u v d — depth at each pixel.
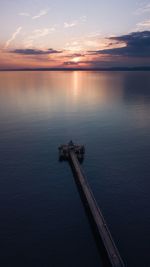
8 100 131.00
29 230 31.42
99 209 33.19
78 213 34.84
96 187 41.59
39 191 40.72
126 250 28.02
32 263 26.28
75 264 26.17
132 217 33.72
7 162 51.38
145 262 26.38
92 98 137.75
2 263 26.27
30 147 59.56
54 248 28.41
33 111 100.44
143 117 86.94
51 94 158.88
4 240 29.67
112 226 32.03
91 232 30.95
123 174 45.88
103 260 26.61
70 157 51.78
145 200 37.56
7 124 79.69
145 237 29.97
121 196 38.75
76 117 89.31
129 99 128.38
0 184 42.88
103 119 85.62
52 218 33.81
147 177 44.56
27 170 48.06
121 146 59.66
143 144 60.66
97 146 60.16
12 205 36.88
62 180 44.41
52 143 62.31
